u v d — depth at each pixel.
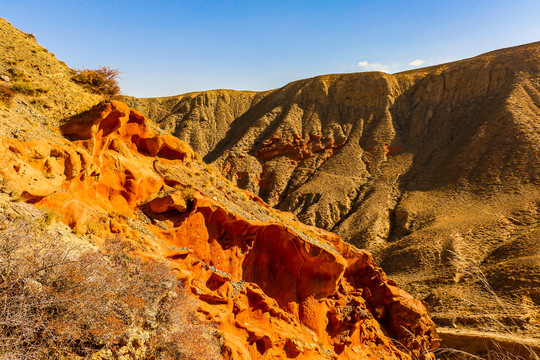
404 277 57.47
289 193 100.75
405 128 111.62
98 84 17.77
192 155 19.03
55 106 14.66
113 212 13.23
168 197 14.90
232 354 11.43
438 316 45.31
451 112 108.31
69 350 6.67
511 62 110.88
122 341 7.70
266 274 17.81
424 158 96.25
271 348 14.86
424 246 61.47
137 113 16.20
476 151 85.56
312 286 18.36
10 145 10.64
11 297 6.12
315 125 118.06
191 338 9.80
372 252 68.75
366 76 129.62
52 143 12.20
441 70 123.94
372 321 21.30
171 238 14.48
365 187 91.94
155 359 8.42
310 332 17.59
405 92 123.69
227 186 20.08
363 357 19.27
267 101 140.12
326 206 87.44
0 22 17.75
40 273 7.03
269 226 17.91
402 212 76.81
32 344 6.20
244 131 125.25
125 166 14.73
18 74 14.51
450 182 81.62
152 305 9.45
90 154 13.58
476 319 42.28
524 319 40.03
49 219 9.64
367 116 118.88
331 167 102.94
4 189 9.26
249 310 15.56
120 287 8.52
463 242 59.91
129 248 11.60
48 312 6.77
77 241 9.81
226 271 15.90
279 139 113.38
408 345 21.41
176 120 138.62
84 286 7.36
